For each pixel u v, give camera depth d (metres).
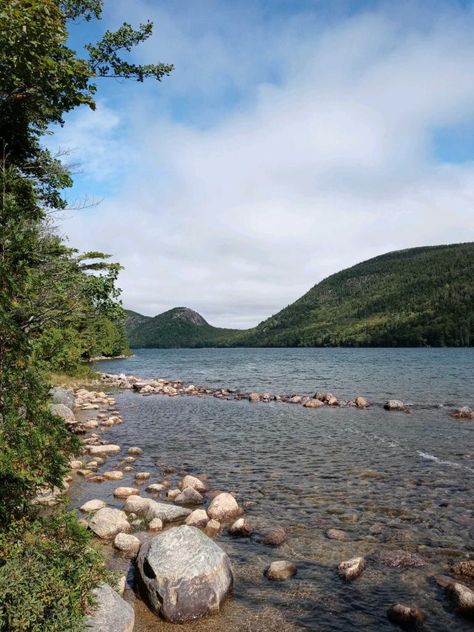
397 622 6.82
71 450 6.66
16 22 7.31
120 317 13.01
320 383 48.75
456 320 184.12
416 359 95.25
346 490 13.15
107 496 12.72
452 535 9.98
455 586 7.53
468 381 47.66
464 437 20.66
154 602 6.93
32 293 6.55
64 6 10.46
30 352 6.22
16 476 6.04
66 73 8.95
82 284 10.99
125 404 33.84
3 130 10.05
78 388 43.81
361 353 139.25
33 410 6.20
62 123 11.17
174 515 10.94
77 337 45.38
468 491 12.96
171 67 12.14
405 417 26.48
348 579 8.05
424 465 15.80
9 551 5.79
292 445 19.28
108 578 7.02
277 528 10.11
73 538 6.44
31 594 5.27
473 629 6.68
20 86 9.05
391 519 10.92
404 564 8.59
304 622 6.83
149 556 7.43
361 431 22.34
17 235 6.54
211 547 7.70
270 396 36.78
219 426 24.14
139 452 17.92
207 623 6.75
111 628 5.81
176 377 61.59
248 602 7.32
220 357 143.38
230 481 14.16
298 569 8.45
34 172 11.67
